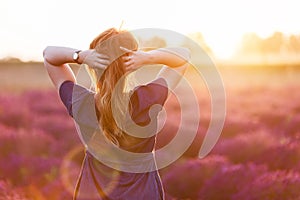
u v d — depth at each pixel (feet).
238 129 46.65
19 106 61.26
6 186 22.26
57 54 8.40
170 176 26.35
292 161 31.32
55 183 23.75
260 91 120.16
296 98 91.81
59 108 66.54
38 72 203.51
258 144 34.22
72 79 8.64
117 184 8.36
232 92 116.47
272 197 22.56
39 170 27.40
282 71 246.88
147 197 8.37
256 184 23.11
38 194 23.38
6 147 35.37
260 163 31.63
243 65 262.26
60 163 28.78
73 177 26.05
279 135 42.98
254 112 66.33
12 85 133.49
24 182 25.86
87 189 8.46
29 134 37.86
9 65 231.71
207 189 24.64
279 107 74.02
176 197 26.08
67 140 39.60
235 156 33.58
